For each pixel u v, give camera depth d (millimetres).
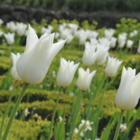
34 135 1745
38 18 9789
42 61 1054
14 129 1709
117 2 11344
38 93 2631
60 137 1535
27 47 1053
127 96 1146
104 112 2285
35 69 1054
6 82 2797
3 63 3986
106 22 10156
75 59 4297
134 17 10102
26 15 9641
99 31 7301
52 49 1060
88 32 4293
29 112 2273
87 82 1410
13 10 9461
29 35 1054
